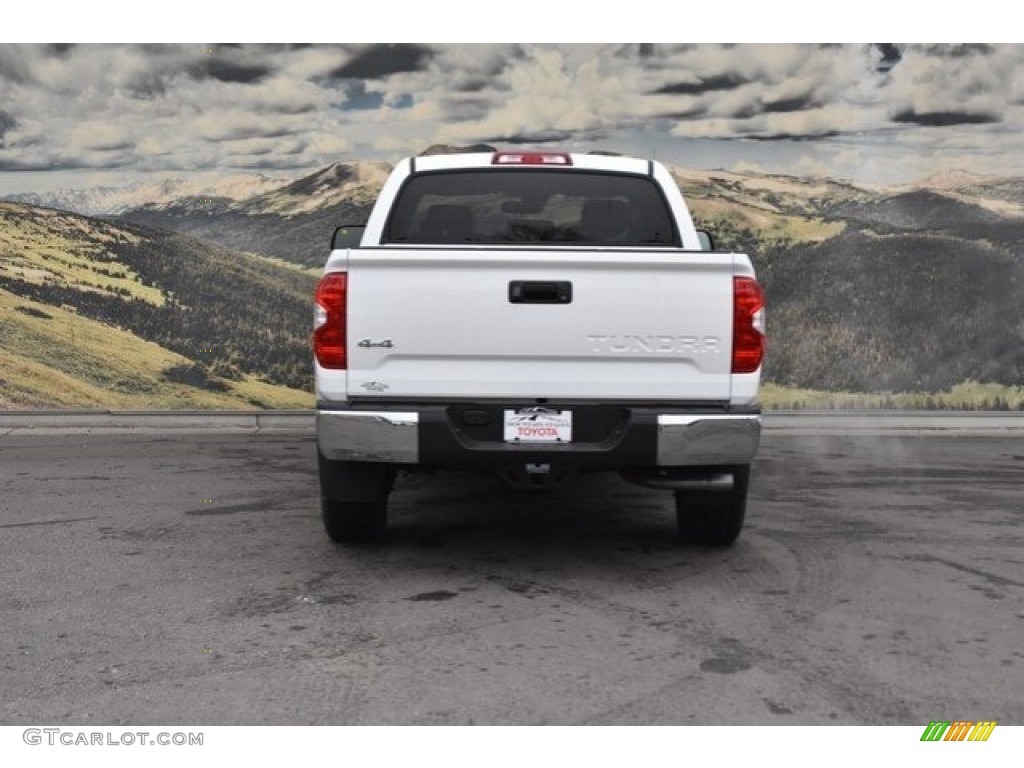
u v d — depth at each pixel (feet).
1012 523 21.17
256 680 12.53
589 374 16.20
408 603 15.52
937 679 12.59
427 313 16.06
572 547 19.07
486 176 19.94
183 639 13.92
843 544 19.31
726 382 16.28
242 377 36.06
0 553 18.26
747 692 12.19
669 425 16.12
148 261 35.78
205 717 11.55
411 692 12.19
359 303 16.07
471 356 16.12
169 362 35.76
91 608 15.21
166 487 24.36
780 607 15.38
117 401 35.53
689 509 18.54
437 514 22.03
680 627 14.44
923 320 37.04
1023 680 12.58
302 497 23.27
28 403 35.14
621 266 16.05
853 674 12.73
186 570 17.24
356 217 36.50
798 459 29.76
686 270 16.12
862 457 30.22
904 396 37.09
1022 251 36.99
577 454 16.19
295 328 36.32
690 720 11.47
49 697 12.05
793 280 36.88
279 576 16.93
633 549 18.90
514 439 16.26
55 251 35.32
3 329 35.01
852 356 37.01
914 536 19.98
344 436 16.17
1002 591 16.25
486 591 16.17
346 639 13.93
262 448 30.58
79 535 19.58
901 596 15.96
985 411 36.94
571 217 19.99
